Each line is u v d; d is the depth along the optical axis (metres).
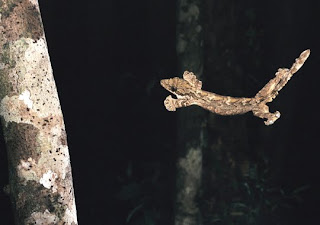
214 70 8.27
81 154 8.91
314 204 8.57
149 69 8.97
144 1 8.91
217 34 8.23
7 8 2.35
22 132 2.36
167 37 8.82
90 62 9.02
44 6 8.84
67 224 2.42
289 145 8.73
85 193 8.75
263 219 8.30
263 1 8.59
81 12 8.95
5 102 2.37
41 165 2.38
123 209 8.60
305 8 8.59
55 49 8.95
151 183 8.42
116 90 9.05
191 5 6.83
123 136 9.01
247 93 8.55
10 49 2.35
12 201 2.42
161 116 8.88
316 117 8.71
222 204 8.20
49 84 2.40
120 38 9.02
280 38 8.62
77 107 9.01
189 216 7.09
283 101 8.73
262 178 8.49
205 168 8.28
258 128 8.62
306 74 8.69
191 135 6.98
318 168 8.69
